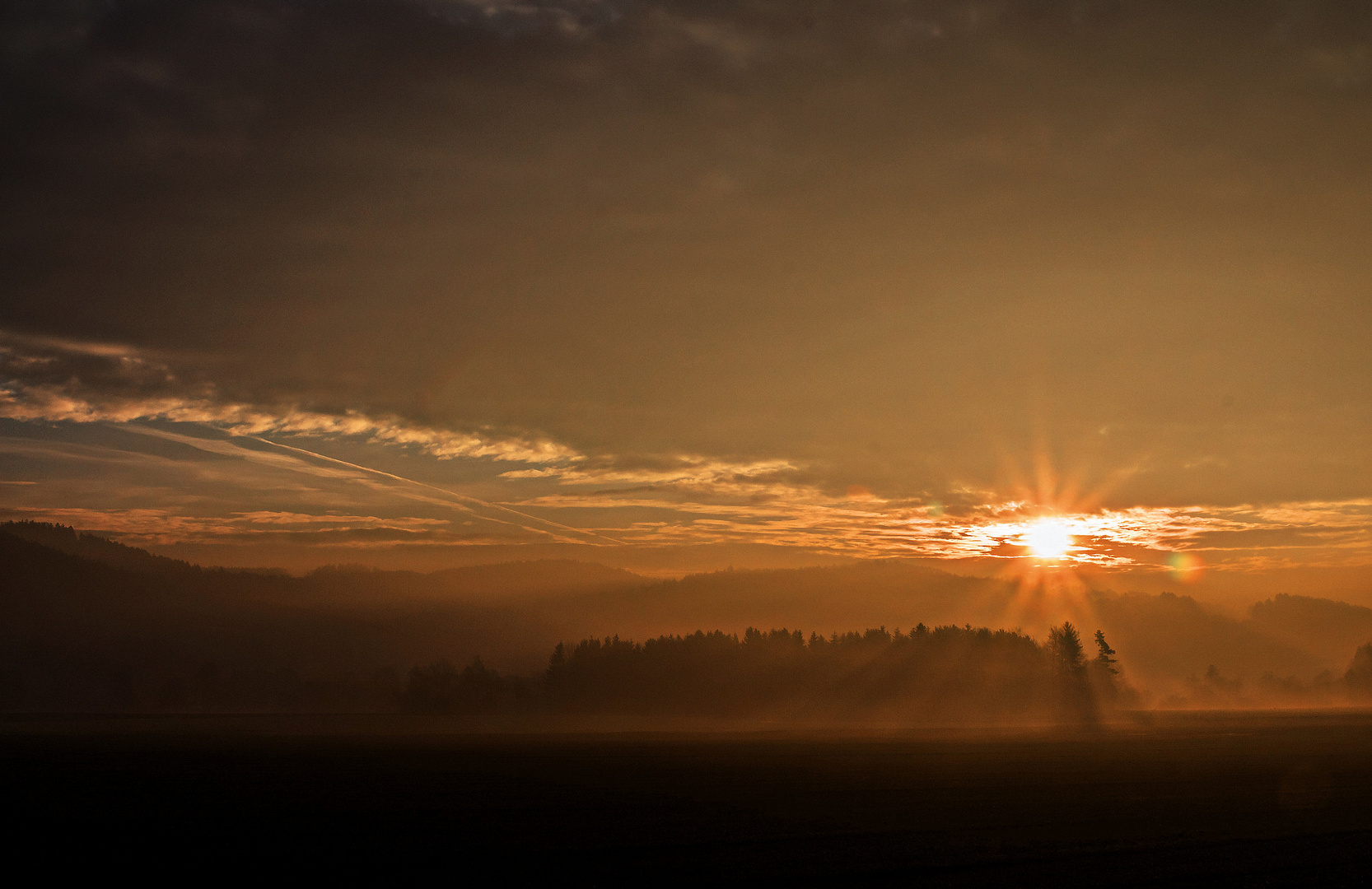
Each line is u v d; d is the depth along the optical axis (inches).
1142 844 1155.3
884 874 976.9
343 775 2298.2
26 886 927.0
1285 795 1670.8
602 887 916.0
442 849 1152.2
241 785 2025.1
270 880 954.7
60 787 1973.4
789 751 3171.8
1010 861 1044.5
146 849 1148.5
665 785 1989.4
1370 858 1059.9
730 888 909.2
